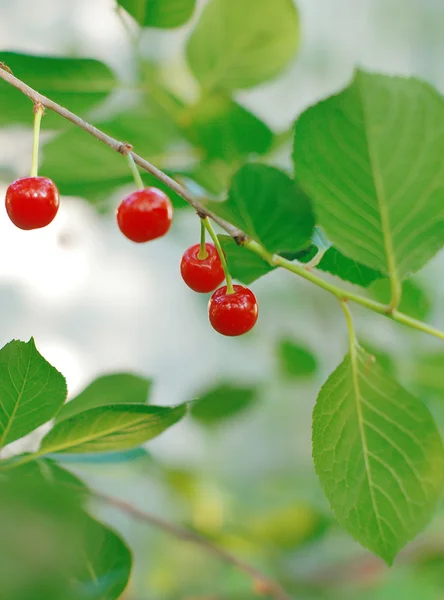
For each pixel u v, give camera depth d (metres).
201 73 0.57
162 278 1.20
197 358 1.22
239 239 0.46
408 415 0.47
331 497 0.47
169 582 0.71
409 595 0.68
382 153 0.44
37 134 0.47
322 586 0.69
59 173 0.55
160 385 1.20
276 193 0.43
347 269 0.49
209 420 0.60
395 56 1.22
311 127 0.44
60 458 0.49
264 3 0.55
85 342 1.17
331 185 0.45
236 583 0.67
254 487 0.82
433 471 0.47
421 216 0.45
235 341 0.90
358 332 0.65
